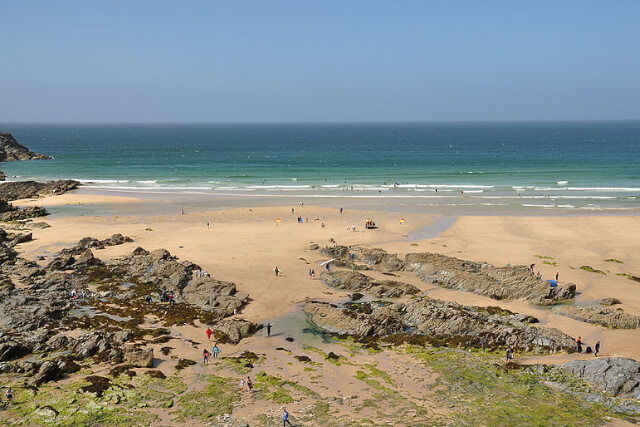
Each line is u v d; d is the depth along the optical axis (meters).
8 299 52.16
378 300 58.38
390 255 71.25
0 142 199.62
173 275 62.28
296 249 76.12
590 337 48.75
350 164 183.88
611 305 57.03
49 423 32.78
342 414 34.69
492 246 78.62
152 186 132.62
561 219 94.94
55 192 119.50
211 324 51.12
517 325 50.56
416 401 36.72
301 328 51.09
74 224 90.31
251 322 50.66
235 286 60.03
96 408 34.72
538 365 42.31
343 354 45.16
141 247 74.81
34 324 48.06
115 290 58.50
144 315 52.59
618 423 33.78
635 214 98.88
